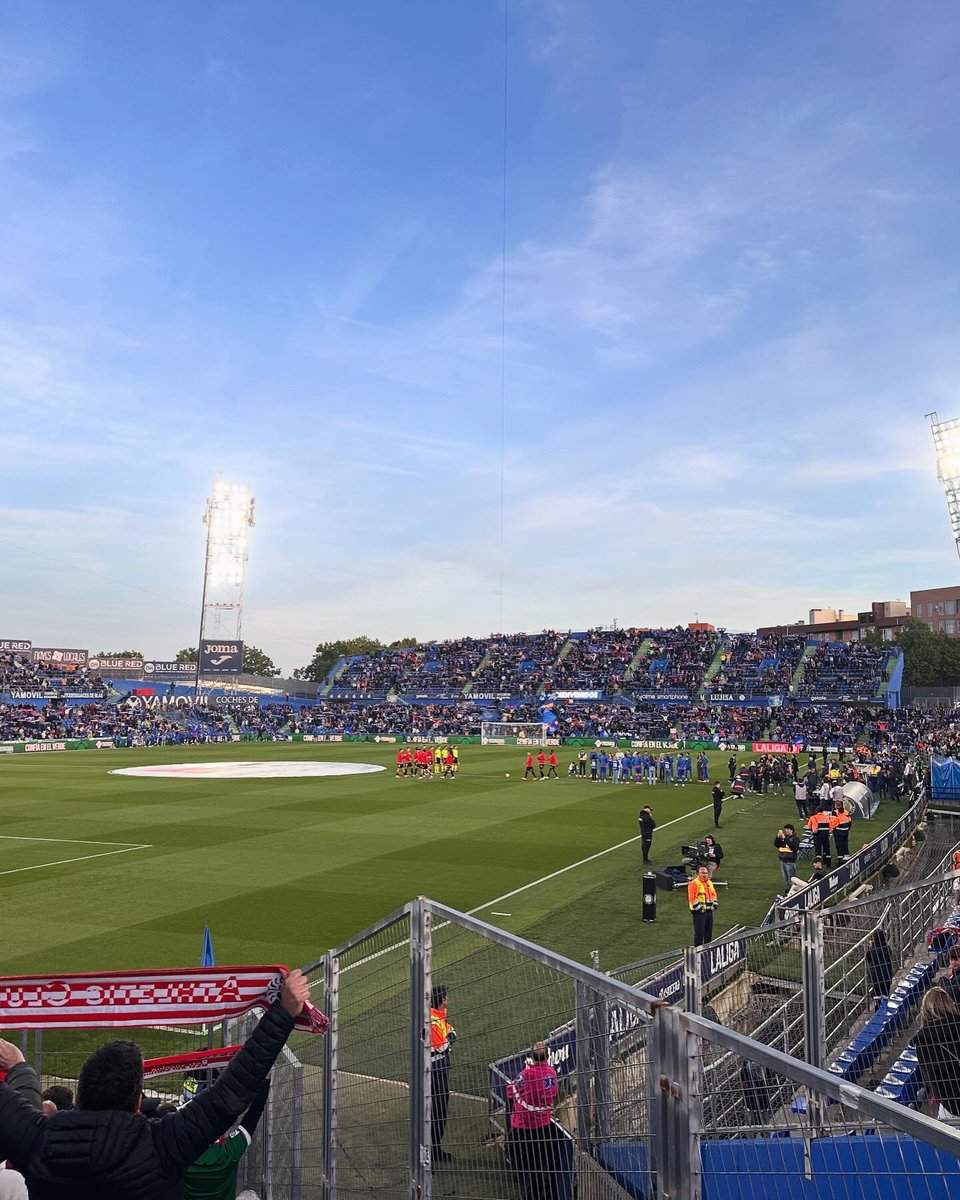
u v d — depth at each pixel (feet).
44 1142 10.52
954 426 176.04
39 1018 14.66
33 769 198.18
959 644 406.41
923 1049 19.95
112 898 75.05
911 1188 12.56
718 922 68.08
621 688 343.67
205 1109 10.82
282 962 57.41
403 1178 19.74
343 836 107.24
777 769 169.78
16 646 359.87
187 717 330.54
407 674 389.60
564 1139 15.10
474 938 57.72
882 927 43.21
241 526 348.38
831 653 336.90
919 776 152.15
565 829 113.60
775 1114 19.88
